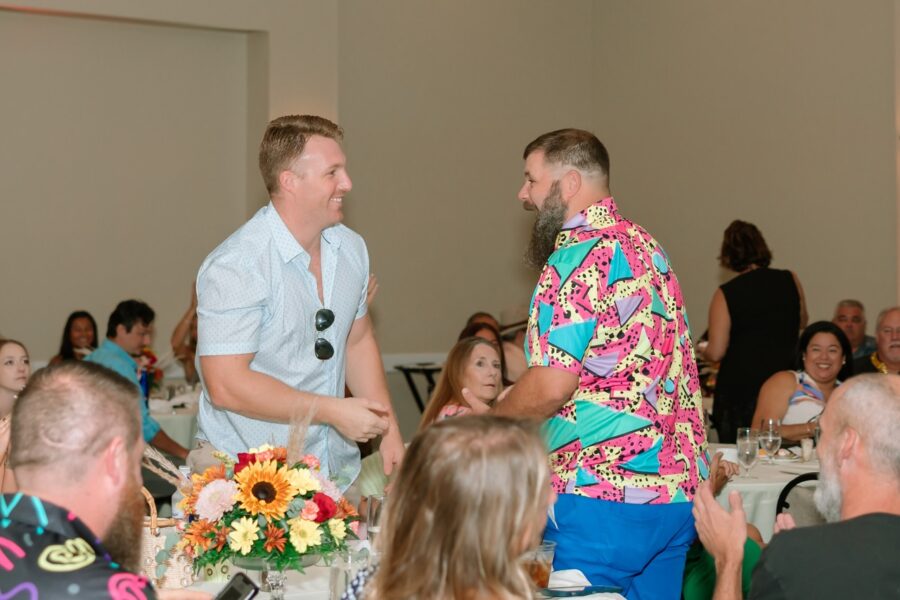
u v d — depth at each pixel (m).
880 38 7.34
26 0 7.63
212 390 2.64
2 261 7.89
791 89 7.98
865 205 7.46
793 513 3.92
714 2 8.59
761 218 8.24
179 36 8.34
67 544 1.47
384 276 9.11
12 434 1.52
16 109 7.91
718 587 2.23
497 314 9.59
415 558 1.42
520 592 1.42
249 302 2.62
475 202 9.47
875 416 1.93
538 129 9.69
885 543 1.84
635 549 2.53
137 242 8.29
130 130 8.23
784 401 4.85
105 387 1.54
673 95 9.00
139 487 1.59
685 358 2.65
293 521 2.12
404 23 9.13
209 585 2.33
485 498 1.40
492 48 9.48
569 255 2.51
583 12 9.84
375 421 2.59
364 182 9.01
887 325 5.42
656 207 9.19
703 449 2.69
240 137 8.55
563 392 2.47
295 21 8.25
